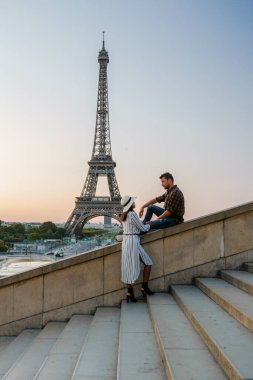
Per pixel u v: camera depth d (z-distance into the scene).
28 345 10.99
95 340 9.08
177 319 9.10
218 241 12.92
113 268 12.71
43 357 9.22
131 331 9.02
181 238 12.84
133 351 7.75
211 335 7.14
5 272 107.19
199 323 7.95
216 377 5.98
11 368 8.52
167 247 12.80
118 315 11.45
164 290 12.73
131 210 12.04
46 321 12.71
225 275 11.95
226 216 12.88
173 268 12.80
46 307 12.70
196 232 12.88
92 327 10.18
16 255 192.38
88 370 7.36
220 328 7.55
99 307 12.61
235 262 12.90
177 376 6.01
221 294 9.58
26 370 8.38
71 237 196.38
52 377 7.50
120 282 12.67
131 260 11.77
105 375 7.13
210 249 12.89
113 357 8.01
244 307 8.21
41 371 7.79
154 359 7.35
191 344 7.40
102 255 12.65
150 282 12.73
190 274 12.82
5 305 12.73
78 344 9.48
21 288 12.73
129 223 11.90
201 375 6.05
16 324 12.70
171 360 6.62
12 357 10.04
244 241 12.95
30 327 12.69
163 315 9.46
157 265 12.75
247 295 9.45
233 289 10.31
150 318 10.08
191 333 8.05
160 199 13.47
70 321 11.74
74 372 7.28
